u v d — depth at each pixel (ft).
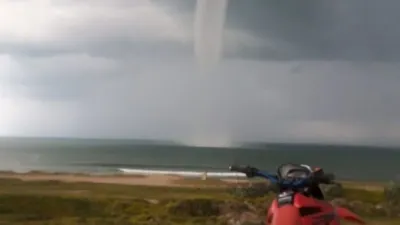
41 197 95.30
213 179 204.74
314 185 18.39
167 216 80.28
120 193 134.72
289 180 18.33
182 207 84.48
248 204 85.35
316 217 16.99
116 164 499.10
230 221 72.84
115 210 89.10
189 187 157.69
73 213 86.07
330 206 17.62
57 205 90.33
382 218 79.92
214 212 82.17
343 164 599.57
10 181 168.55
